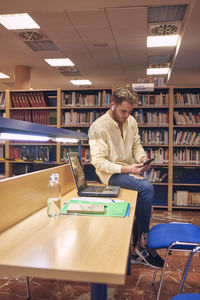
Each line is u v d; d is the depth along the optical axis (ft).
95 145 7.13
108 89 17.58
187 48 18.63
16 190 4.07
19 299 6.63
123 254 2.92
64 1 13.55
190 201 16.92
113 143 7.43
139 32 17.54
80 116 17.87
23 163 18.57
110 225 3.89
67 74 28.27
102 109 18.12
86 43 19.47
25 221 4.11
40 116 18.38
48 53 21.66
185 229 6.54
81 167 6.87
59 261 2.74
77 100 17.87
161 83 16.98
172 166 17.01
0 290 7.06
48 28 16.97
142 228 6.79
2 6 14.07
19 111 18.57
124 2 13.67
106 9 14.46
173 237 6.00
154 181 17.24
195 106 16.65
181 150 17.01
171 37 18.56
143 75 28.78
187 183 17.01
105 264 2.68
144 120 17.19
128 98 6.62
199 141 16.84
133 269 8.41
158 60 23.79
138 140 8.34
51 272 2.60
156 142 17.06
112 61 23.80
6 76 29.60
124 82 31.91
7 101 18.56
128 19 15.70
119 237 3.42
